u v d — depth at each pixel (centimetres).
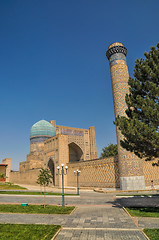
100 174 3000
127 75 2683
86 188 3152
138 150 1280
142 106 1144
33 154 5238
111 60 2791
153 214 1083
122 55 2759
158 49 1220
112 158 2817
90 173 3206
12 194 2467
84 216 1124
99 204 1570
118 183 2658
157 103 1155
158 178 2859
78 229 873
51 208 1399
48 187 3831
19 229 875
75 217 1106
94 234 802
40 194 2414
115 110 2614
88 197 2073
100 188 2842
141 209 1234
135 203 1517
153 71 1196
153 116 1110
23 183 5141
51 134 5341
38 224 955
